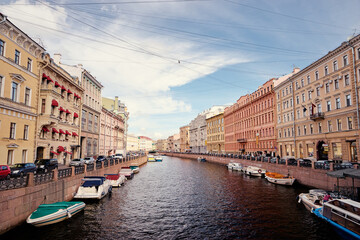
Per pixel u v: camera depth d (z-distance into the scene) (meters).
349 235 12.79
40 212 13.90
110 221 16.05
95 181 21.23
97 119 52.25
